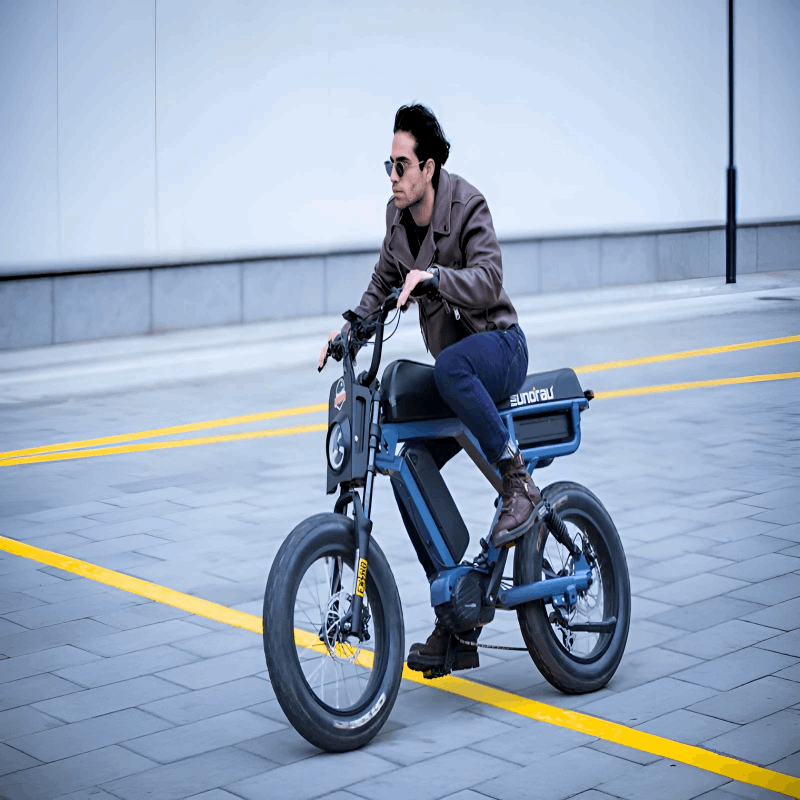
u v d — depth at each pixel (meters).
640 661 6.77
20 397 15.39
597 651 6.45
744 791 5.24
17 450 12.47
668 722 5.96
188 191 20.44
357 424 5.80
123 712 6.21
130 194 19.83
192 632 7.37
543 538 6.35
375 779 5.42
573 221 25.42
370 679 5.87
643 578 8.16
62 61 18.98
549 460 6.68
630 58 25.89
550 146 24.89
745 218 28.56
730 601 7.70
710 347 18.36
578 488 6.61
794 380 15.54
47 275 19.02
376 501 10.40
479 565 6.20
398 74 22.66
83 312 19.45
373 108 22.45
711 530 9.21
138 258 19.97
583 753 5.64
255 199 21.19
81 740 5.88
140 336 20.03
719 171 27.69
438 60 23.16
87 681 6.63
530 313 22.27
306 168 21.72
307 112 21.62
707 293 25.11
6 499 10.52
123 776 5.49
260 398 15.20
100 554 8.95
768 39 28.30
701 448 11.93
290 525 9.66
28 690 6.51
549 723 5.99
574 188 25.36
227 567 8.61
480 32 23.62
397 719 6.11
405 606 7.73
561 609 6.42
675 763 5.52
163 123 20.06
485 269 5.91
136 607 7.82
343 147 22.16
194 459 11.98
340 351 6.10
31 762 5.64
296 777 5.45
